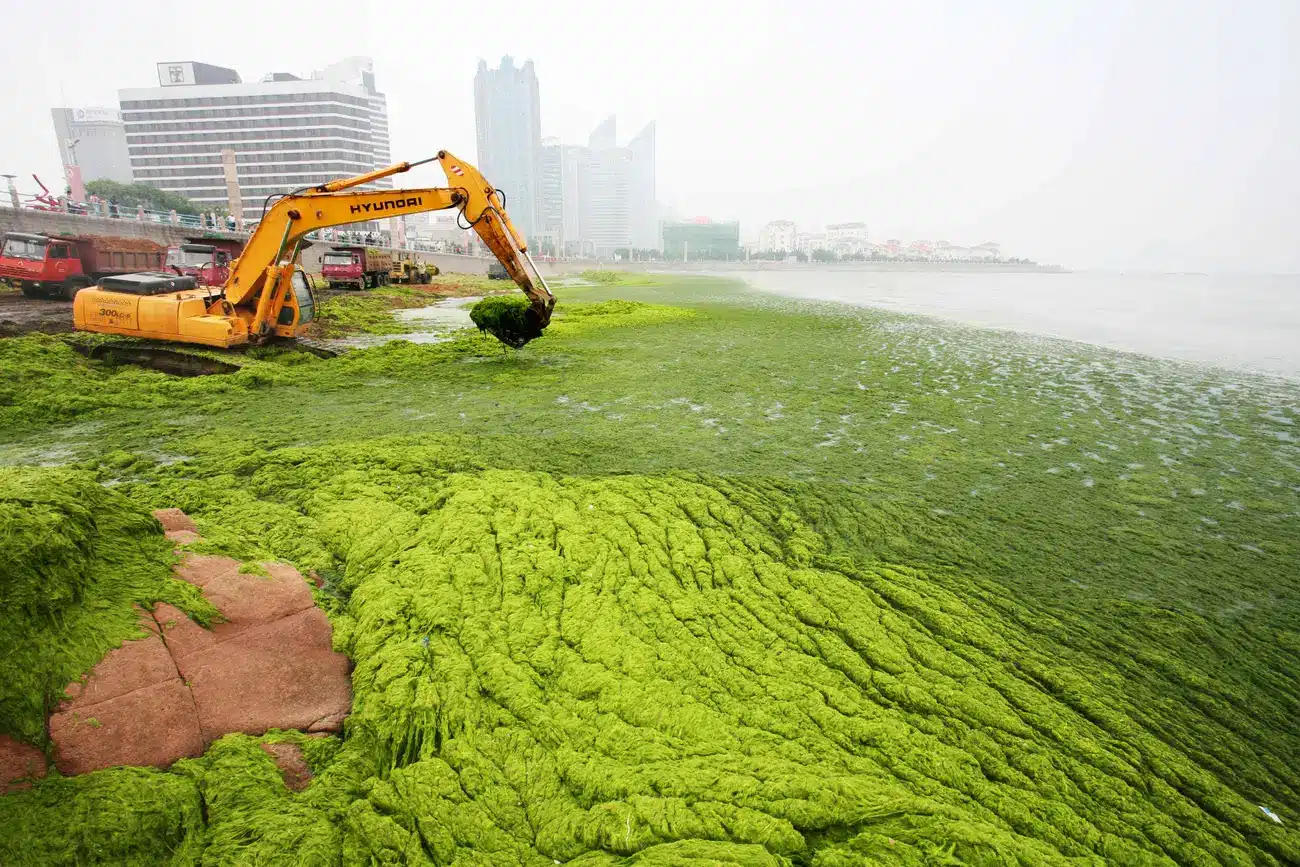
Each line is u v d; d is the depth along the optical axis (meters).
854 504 6.79
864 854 2.72
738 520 6.32
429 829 3.01
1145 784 3.32
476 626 4.46
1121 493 7.22
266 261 13.35
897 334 19.94
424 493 6.77
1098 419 10.23
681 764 3.26
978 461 8.26
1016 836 2.87
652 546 5.64
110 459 7.81
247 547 5.11
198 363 13.07
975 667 4.19
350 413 10.16
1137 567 5.62
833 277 93.25
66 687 3.20
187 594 4.07
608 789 3.13
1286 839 3.06
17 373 10.99
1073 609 4.96
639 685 3.89
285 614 4.35
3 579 3.25
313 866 2.78
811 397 11.50
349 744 3.60
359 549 5.58
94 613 3.60
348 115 101.12
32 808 2.71
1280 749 3.67
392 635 4.40
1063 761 3.42
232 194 53.53
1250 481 7.62
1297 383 12.96
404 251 49.28
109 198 60.56
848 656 4.23
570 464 7.93
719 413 10.41
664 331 19.91
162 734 3.29
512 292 39.41
